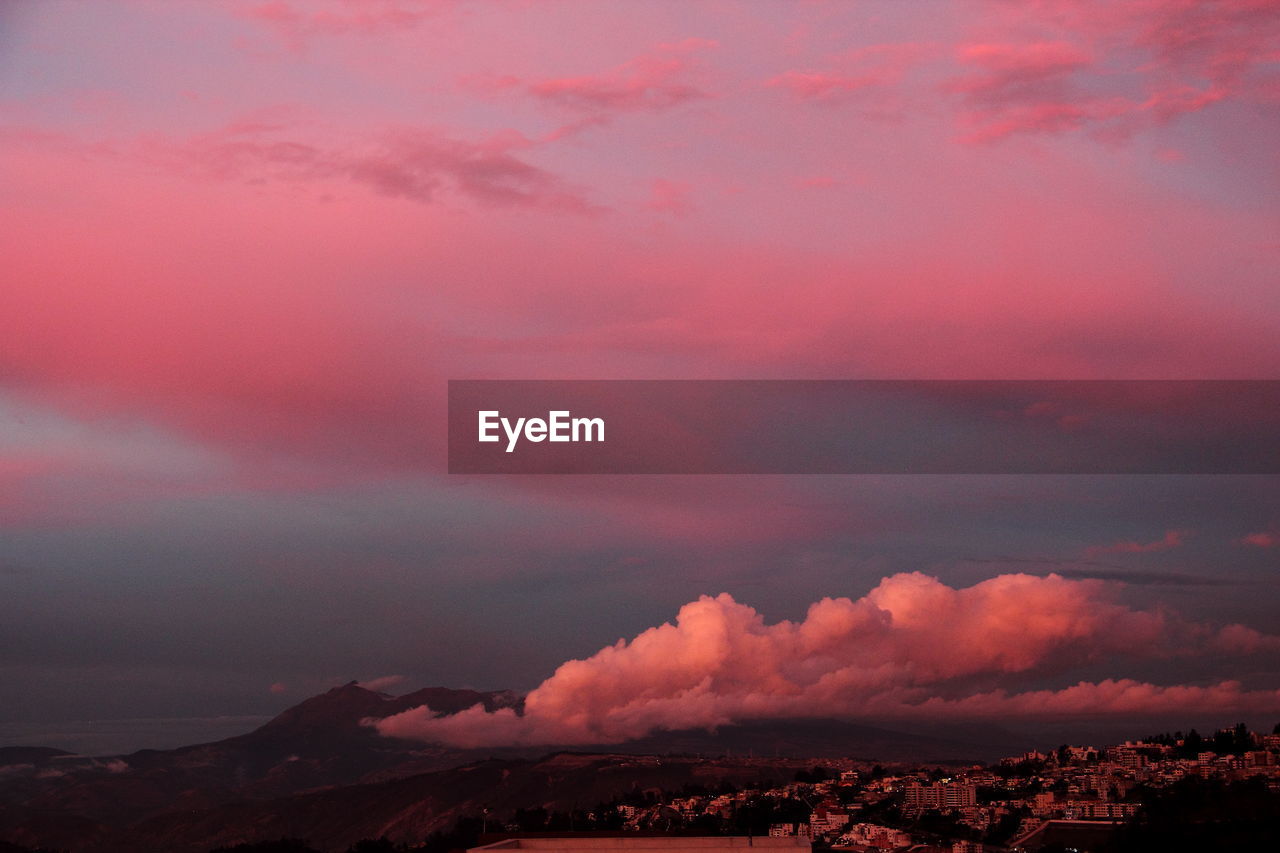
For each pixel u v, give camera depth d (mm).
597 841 91625
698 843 92062
